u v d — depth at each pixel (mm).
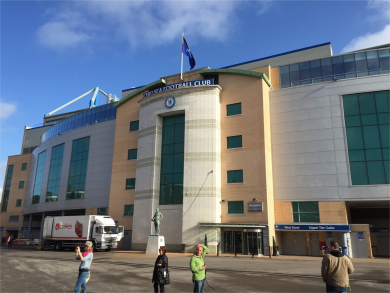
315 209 33688
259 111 35625
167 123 39844
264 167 33938
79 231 35844
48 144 61094
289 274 17672
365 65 35469
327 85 35750
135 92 44656
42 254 32250
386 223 39562
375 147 32719
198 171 35281
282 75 38938
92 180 50031
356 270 19703
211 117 36469
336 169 33562
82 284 10547
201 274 9367
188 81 38719
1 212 71688
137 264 22844
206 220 33750
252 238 32094
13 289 13789
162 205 37156
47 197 57188
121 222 41938
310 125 35625
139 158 40031
